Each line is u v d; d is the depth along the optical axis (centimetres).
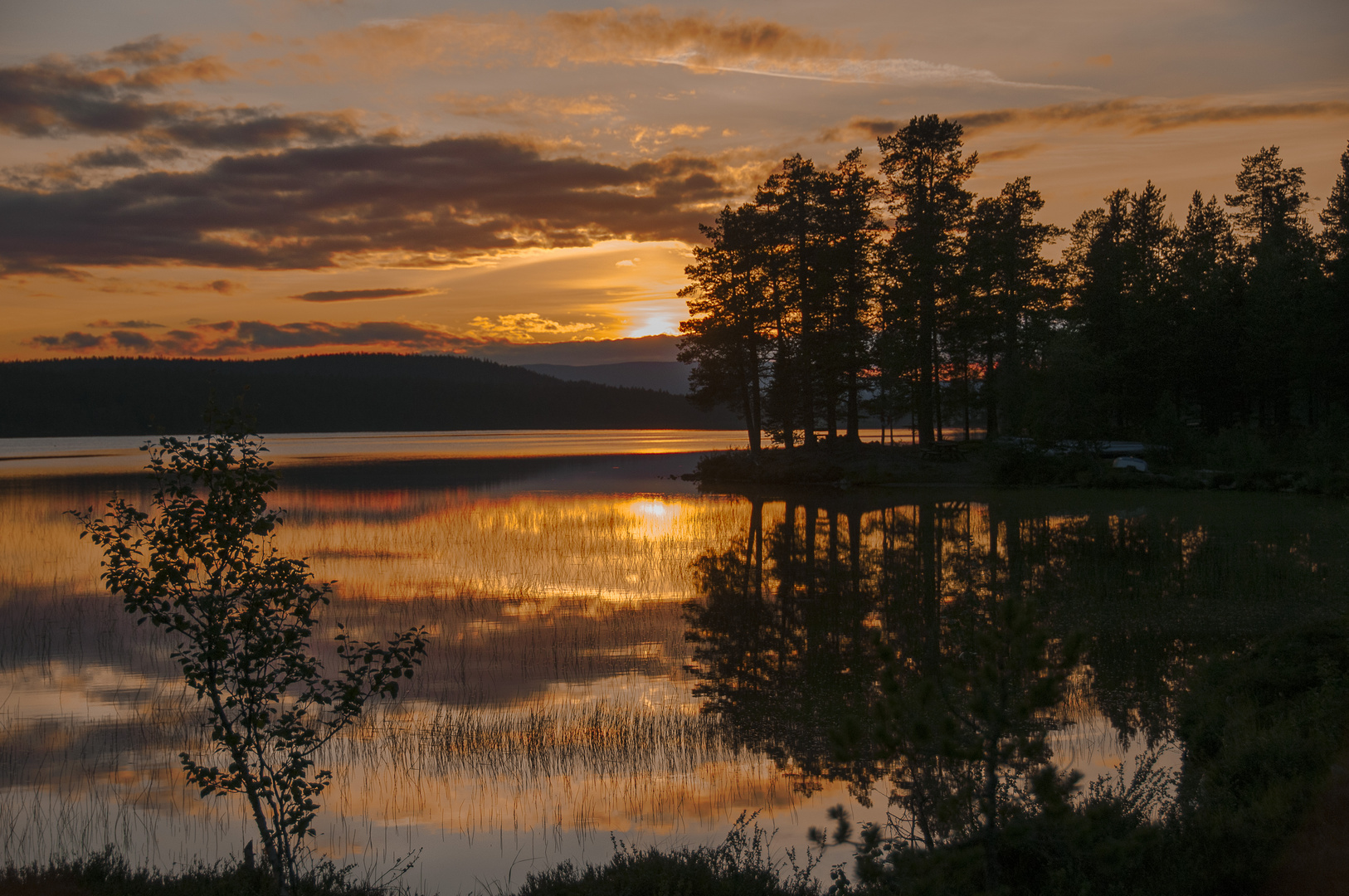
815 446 6128
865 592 2208
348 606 2144
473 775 1168
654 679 1557
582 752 1234
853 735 687
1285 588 2064
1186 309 6234
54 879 829
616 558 2800
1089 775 1047
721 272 6034
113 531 761
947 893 661
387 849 971
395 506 4419
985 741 699
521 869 916
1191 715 1186
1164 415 5378
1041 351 6066
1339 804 784
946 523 3447
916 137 5716
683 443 13738
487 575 2531
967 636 869
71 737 1312
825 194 5816
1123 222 7906
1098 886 690
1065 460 4959
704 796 1093
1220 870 705
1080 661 1545
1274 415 6488
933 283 5512
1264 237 7225
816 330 5872
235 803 1089
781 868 871
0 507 4319
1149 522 3272
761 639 1802
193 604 768
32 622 2016
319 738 1298
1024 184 6431
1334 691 1059
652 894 770
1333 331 5331
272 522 789
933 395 5781
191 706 1449
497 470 7362
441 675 1596
